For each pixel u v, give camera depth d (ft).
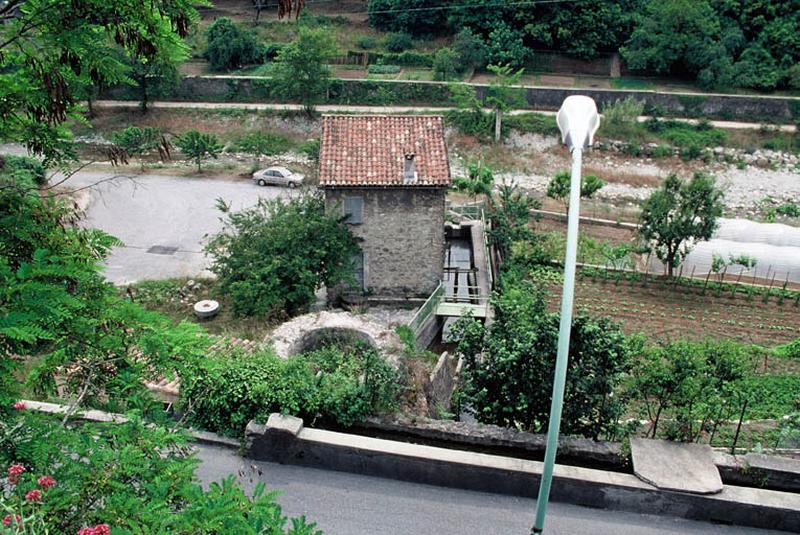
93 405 29.43
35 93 26.86
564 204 136.77
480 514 43.83
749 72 178.60
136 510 23.17
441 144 84.79
